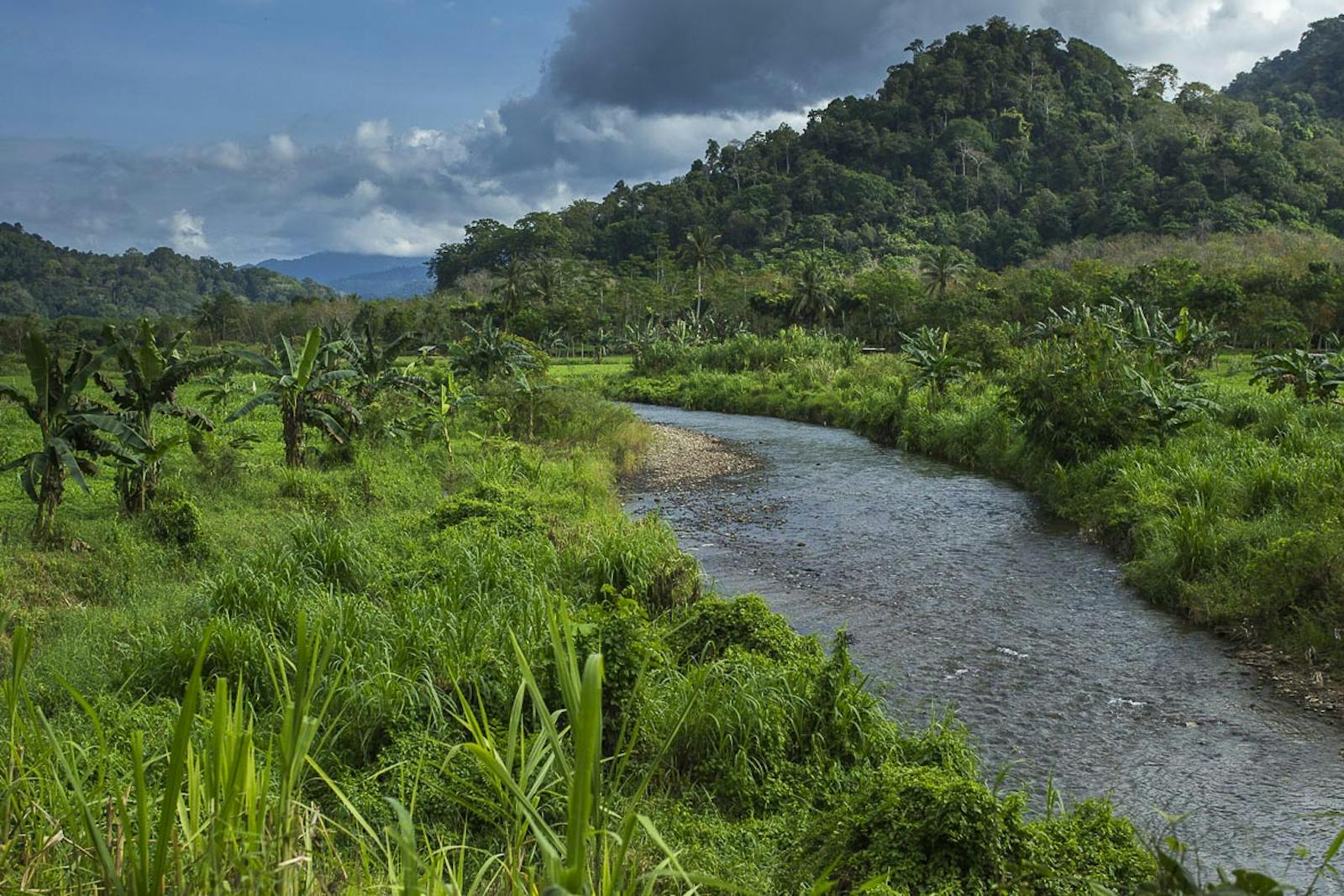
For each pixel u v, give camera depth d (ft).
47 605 30.73
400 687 20.77
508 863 12.47
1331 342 154.20
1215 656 31.17
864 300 224.53
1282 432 55.21
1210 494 43.65
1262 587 32.99
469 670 21.97
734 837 17.34
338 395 59.11
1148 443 58.18
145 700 21.94
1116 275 184.85
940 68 564.71
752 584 41.16
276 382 57.06
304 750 8.50
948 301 191.31
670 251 473.67
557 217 533.14
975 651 31.91
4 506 45.70
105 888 9.36
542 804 16.93
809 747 21.09
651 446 90.58
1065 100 548.72
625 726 18.49
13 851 10.56
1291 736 24.88
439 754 18.47
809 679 22.85
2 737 13.50
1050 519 54.70
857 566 44.27
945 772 19.66
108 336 44.91
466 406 83.87
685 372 174.50
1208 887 8.70
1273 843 19.49
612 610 24.64
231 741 8.82
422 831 15.93
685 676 23.58
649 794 19.12
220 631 23.13
